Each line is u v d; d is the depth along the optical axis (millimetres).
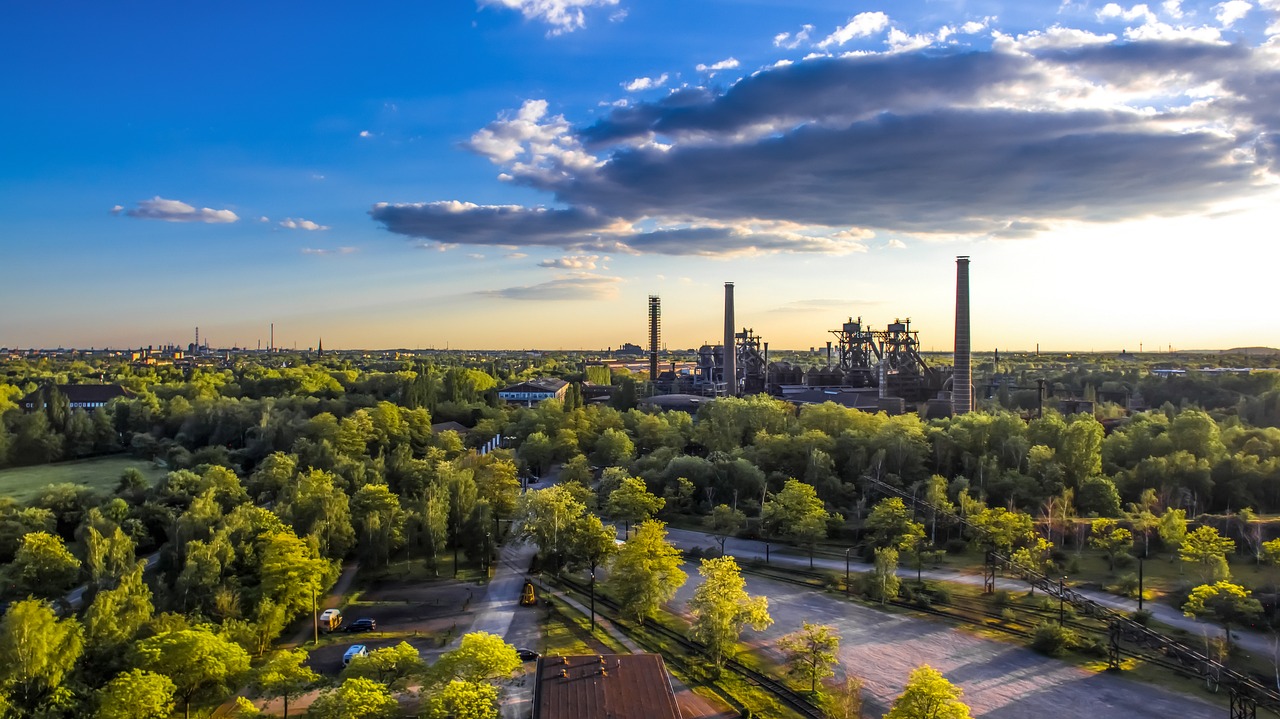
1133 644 106062
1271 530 141625
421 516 141250
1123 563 136875
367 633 108125
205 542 116062
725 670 98250
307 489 143875
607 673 81250
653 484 184000
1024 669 99125
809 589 129625
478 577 133750
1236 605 110062
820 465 178375
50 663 78312
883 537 147375
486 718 73250
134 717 71812
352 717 70625
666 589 112375
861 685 94188
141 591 98812
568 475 189250
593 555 129250
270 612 100000
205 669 79375
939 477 169250
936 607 120250
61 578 114625
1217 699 91250
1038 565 133625
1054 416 199625
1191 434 184875
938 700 72188
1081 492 168000
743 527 162875
